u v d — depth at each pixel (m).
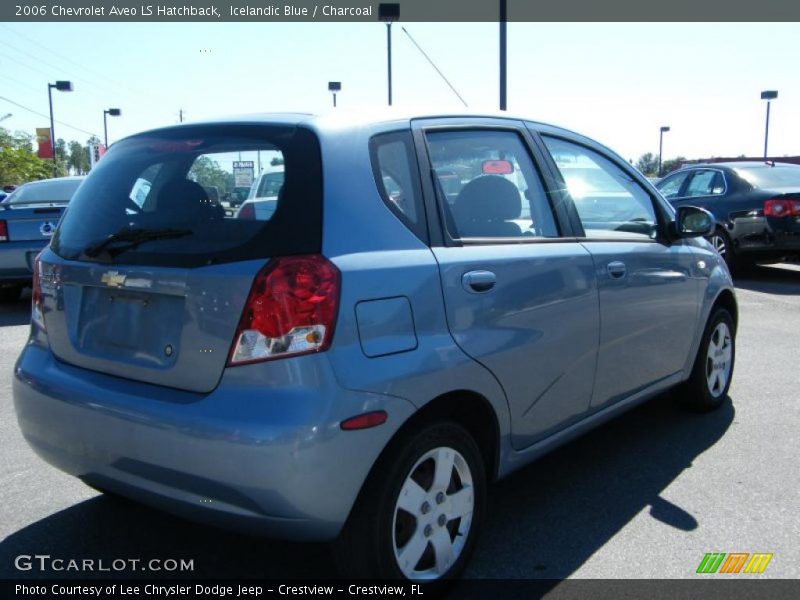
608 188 4.03
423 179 2.97
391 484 2.63
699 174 11.83
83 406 2.79
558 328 3.35
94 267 2.92
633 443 4.52
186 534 3.44
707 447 4.45
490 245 3.12
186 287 2.60
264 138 2.83
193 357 2.58
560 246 3.46
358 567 2.64
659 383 4.33
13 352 6.85
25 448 4.45
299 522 2.46
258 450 2.38
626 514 3.61
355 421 2.47
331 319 2.48
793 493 3.82
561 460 4.28
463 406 3.04
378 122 2.95
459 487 2.96
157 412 2.58
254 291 2.47
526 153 3.55
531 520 3.55
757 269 12.20
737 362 6.37
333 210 2.62
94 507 3.69
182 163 3.01
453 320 2.85
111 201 3.12
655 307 4.09
